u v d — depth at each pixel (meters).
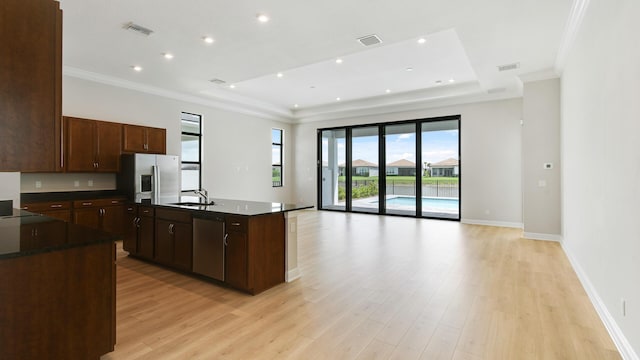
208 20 3.56
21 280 1.68
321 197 9.95
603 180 2.70
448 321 2.64
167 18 3.51
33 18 1.70
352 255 4.67
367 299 3.10
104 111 5.72
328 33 3.88
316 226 7.05
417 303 3.00
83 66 5.14
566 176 4.70
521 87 6.21
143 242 4.36
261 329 2.52
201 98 7.38
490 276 3.73
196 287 3.46
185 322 2.64
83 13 3.39
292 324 2.60
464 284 3.48
